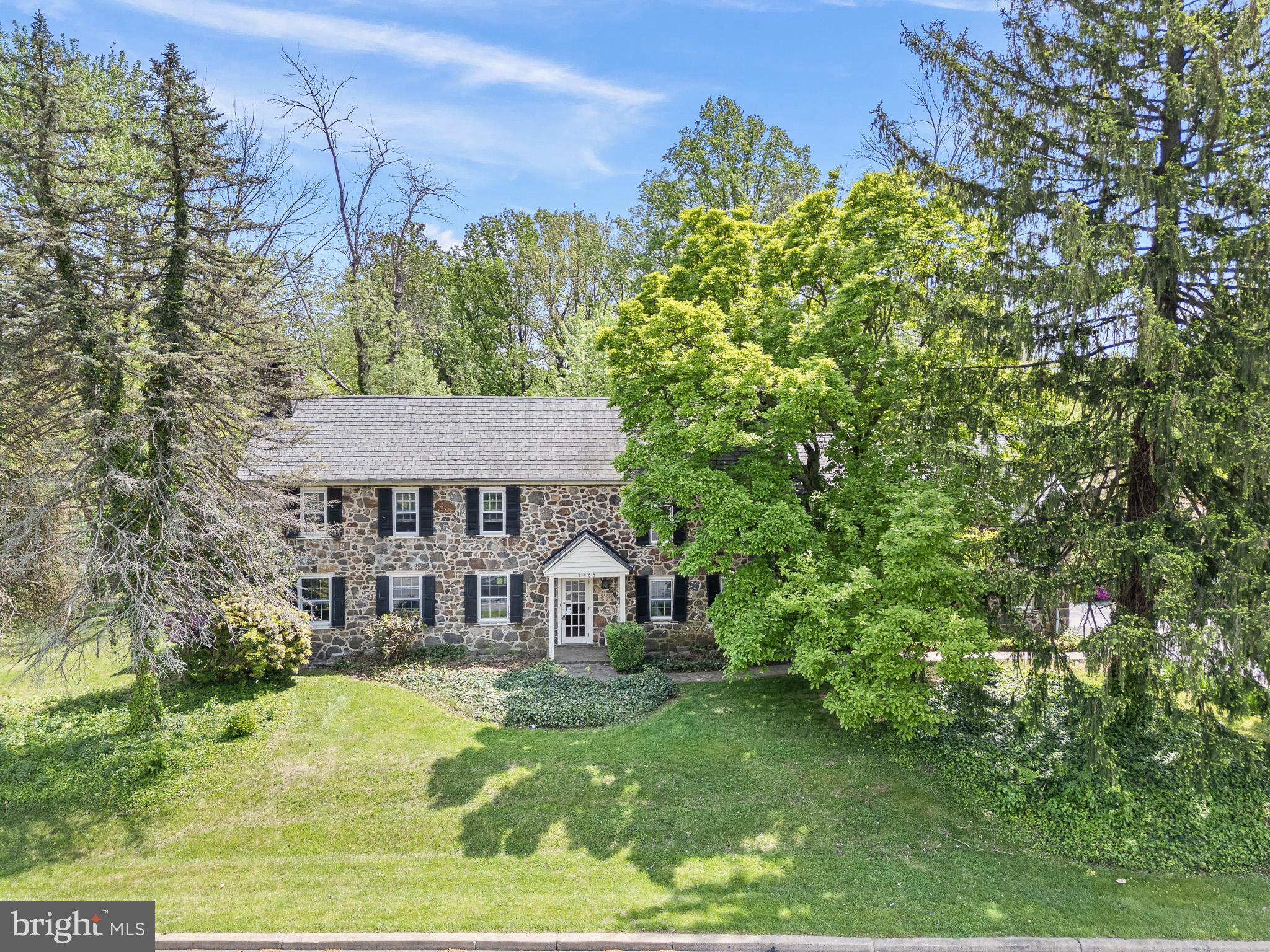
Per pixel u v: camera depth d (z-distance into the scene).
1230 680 9.97
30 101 12.71
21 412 13.27
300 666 17.72
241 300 14.30
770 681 17.84
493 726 15.15
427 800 12.09
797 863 10.42
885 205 14.27
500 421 21.75
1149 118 11.20
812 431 15.27
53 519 14.88
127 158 21.34
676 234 18.28
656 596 20.86
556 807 11.90
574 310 41.66
